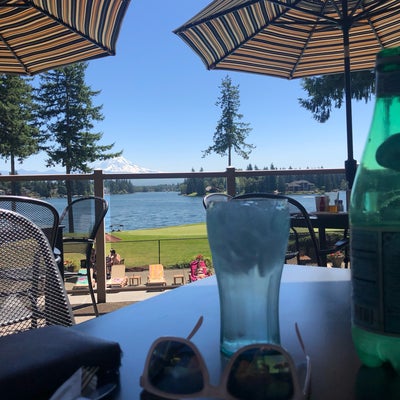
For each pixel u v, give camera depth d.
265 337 0.57
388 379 0.52
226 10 3.35
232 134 33.16
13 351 0.56
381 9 3.30
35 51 3.58
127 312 0.87
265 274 0.56
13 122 26.98
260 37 3.76
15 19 3.23
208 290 1.06
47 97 31.52
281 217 0.56
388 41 3.67
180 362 0.48
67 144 31.08
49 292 1.14
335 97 14.20
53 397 0.49
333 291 1.02
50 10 3.12
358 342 0.55
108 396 0.51
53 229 2.03
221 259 0.57
